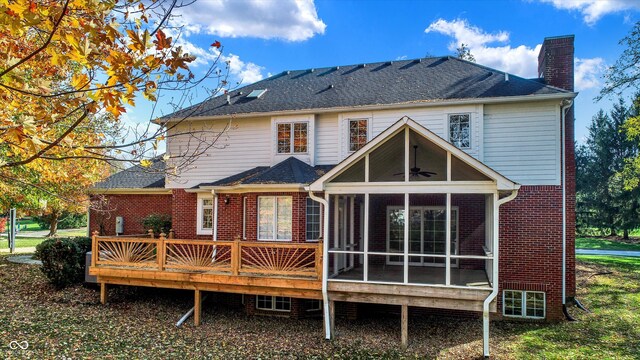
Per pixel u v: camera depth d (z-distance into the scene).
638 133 24.20
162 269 12.76
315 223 13.53
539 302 12.78
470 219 14.13
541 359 9.73
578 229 43.91
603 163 42.22
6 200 16.30
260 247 12.57
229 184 14.95
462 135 13.77
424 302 10.52
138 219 18.31
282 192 13.35
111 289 14.90
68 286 15.02
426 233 14.69
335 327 12.34
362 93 15.88
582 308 13.64
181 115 16.45
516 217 13.02
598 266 20.86
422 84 15.59
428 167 12.46
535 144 13.06
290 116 15.64
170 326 12.01
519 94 13.09
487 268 12.07
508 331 11.89
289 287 11.54
